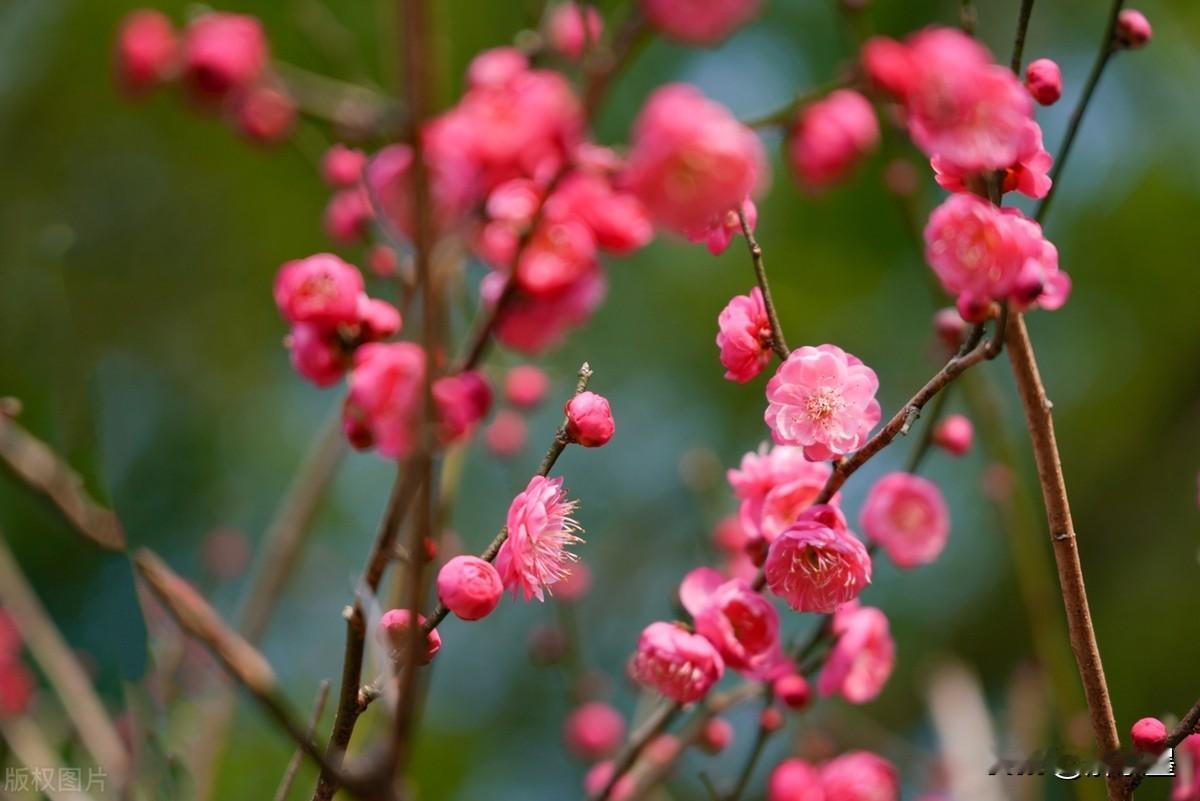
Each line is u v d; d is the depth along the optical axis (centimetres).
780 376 86
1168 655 159
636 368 169
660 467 168
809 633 96
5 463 85
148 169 168
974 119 84
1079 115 91
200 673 96
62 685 92
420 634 83
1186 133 164
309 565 138
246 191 166
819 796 93
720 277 166
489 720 156
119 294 164
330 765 81
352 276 89
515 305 96
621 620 162
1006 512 111
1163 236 165
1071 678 107
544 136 93
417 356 88
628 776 100
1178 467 167
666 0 84
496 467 158
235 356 166
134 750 90
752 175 82
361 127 98
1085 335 166
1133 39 90
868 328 163
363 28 153
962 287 83
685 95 82
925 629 162
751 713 124
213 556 130
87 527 85
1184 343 165
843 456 86
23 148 166
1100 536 167
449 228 94
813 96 99
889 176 112
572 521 92
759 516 90
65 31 164
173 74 106
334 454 108
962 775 106
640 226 95
